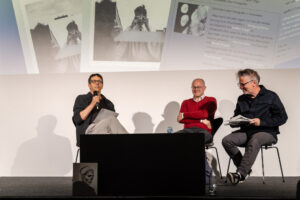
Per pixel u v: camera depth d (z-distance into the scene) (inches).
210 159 164.1
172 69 186.7
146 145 118.6
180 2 185.8
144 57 187.9
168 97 186.9
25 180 170.4
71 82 190.1
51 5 190.4
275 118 148.9
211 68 185.0
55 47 190.4
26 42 191.2
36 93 191.3
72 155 189.0
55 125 190.2
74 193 116.2
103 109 153.7
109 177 118.6
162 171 117.9
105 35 188.7
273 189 131.0
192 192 116.8
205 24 184.9
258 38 182.7
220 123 164.2
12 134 190.7
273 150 181.0
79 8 189.3
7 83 191.8
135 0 187.3
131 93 188.4
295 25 180.4
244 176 140.7
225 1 183.8
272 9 181.6
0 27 191.2
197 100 166.2
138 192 117.9
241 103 156.6
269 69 182.1
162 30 186.7
